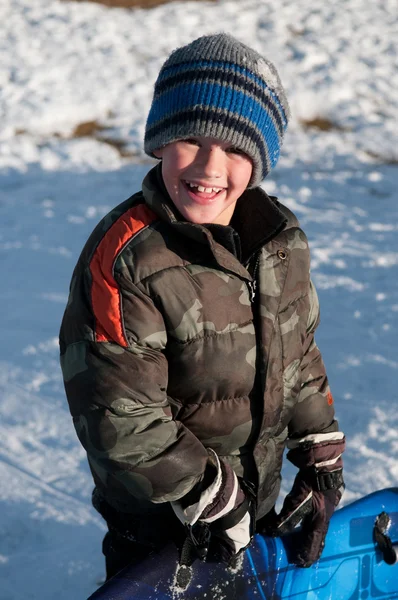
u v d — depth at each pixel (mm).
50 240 6547
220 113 1522
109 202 7586
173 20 12258
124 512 1715
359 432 3693
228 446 1674
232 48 1565
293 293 1738
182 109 1538
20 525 2986
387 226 7172
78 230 6816
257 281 1670
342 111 10461
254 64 1574
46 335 4770
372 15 13125
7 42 11016
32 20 11703
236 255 1645
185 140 1560
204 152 1561
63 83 10234
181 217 1614
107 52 11125
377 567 2061
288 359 1733
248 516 1645
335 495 1898
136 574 1652
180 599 1673
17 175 8250
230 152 1581
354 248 6504
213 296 1577
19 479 3289
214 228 1586
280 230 1625
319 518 1859
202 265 1579
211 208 1587
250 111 1549
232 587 1753
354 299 5473
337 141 9750
